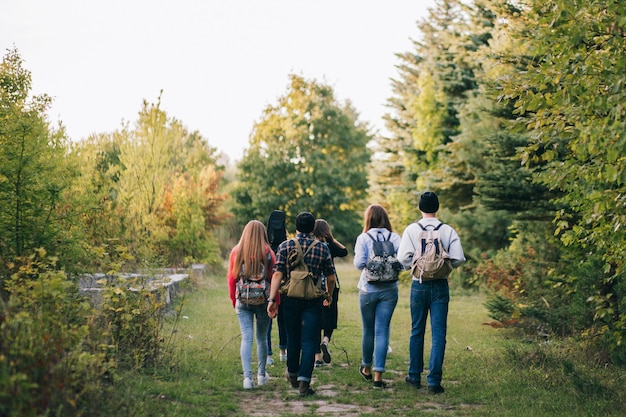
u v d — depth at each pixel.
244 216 41.94
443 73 27.25
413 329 7.65
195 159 28.98
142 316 8.04
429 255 7.30
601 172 6.38
